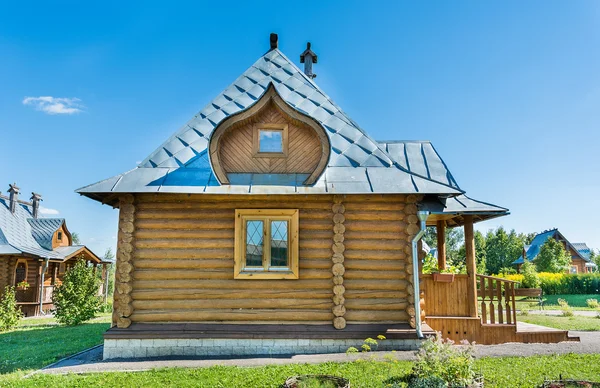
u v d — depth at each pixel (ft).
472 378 23.39
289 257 32.99
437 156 40.91
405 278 32.91
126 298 31.83
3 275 77.51
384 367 27.09
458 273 41.63
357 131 38.04
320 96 41.32
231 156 34.09
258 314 32.24
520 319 55.11
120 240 32.37
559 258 156.66
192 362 29.55
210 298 32.42
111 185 32.12
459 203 36.94
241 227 33.04
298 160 34.19
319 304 32.50
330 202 33.47
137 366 28.99
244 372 26.55
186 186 32.14
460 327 36.09
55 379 26.30
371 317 32.40
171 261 32.63
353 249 33.06
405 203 33.47
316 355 30.91
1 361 33.71
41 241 92.48
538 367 27.40
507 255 192.65
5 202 92.27
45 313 85.05
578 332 43.24
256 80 42.39
